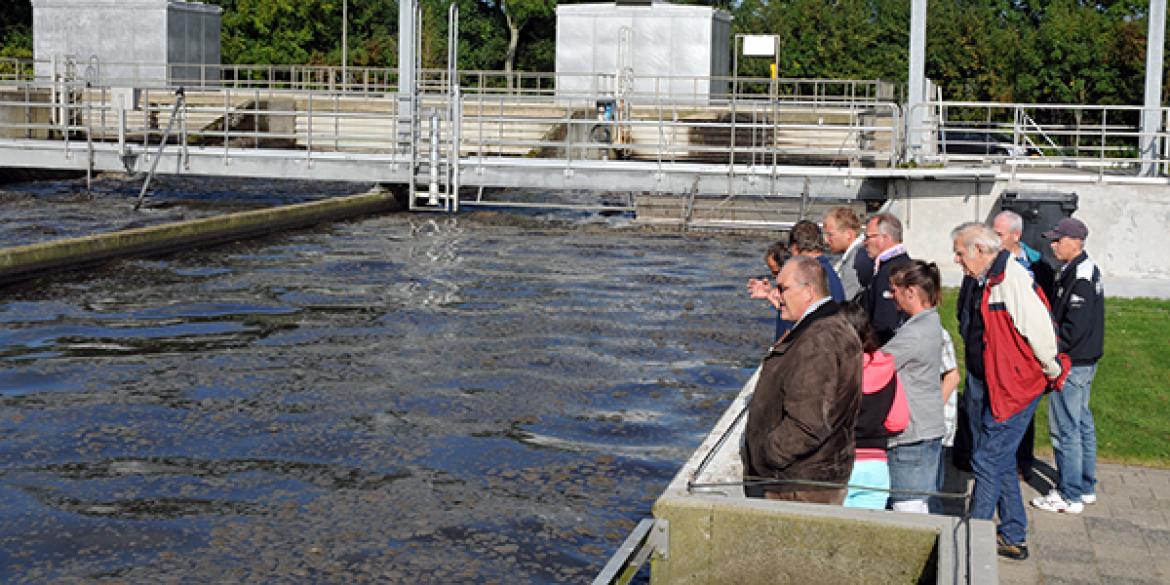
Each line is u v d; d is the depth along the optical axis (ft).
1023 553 25.80
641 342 49.85
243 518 29.07
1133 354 43.70
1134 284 62.28
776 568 20.54
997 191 68.80
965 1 229.45
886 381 23.08
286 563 26.37
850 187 84.23
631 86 119.96
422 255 73.82
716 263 72.64
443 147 107.24
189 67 135.74
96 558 26.53
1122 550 26.43
